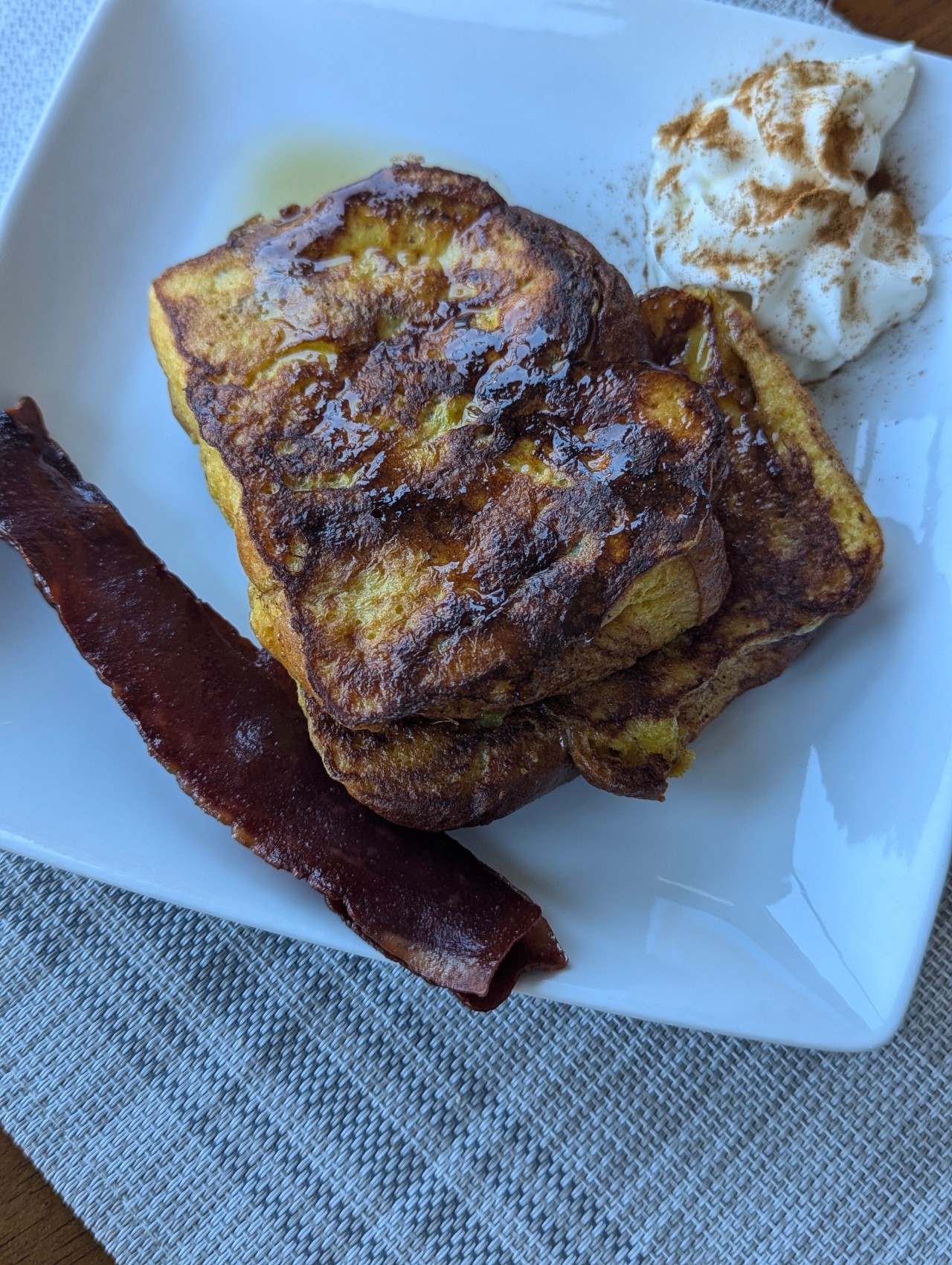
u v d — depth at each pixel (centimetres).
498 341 20
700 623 22
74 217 25
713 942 23
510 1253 23
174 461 25
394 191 22
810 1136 23
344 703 19
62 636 24
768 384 23
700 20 24
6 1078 24
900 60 23
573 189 26
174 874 22
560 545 19
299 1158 24
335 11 25
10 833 23
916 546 23
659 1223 23
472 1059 24
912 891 22
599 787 22
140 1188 24
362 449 20
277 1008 24
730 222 24
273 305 21
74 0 27
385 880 22
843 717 23
